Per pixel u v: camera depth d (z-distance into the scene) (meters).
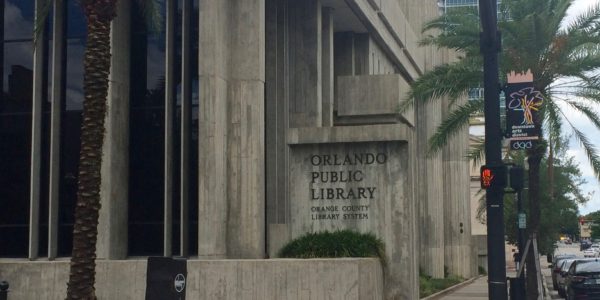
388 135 21.45
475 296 30.92
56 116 25.81
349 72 32.91
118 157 25.06
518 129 16.98
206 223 22.00
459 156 48.38
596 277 25.95
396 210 21.38
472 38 23.55
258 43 23.25
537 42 22.14
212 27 22.61
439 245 42.91
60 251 25.69
